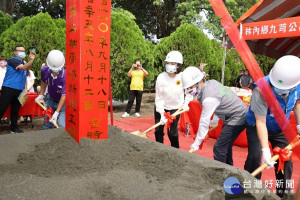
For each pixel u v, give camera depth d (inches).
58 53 127.1
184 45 380.8
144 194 54.3
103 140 77.3
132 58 326.0
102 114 77.7
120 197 53.4
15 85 184.9
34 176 60.9
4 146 77.8
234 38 82.0
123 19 342.6
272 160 83.6
